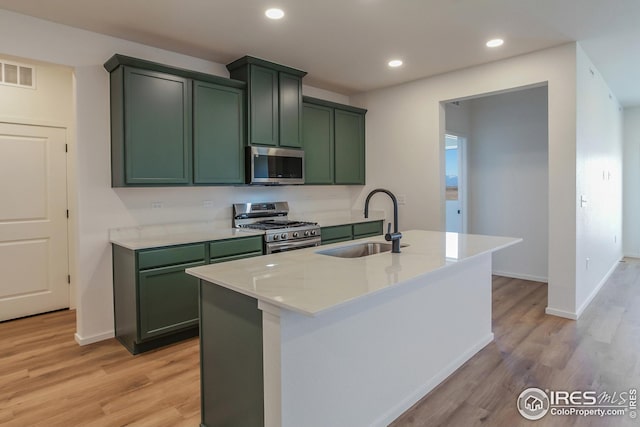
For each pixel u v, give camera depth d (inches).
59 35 116.8
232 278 71.4
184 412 85.1
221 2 105.1
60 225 156.3
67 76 156.1
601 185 180.4
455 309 103.7
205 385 78.5
